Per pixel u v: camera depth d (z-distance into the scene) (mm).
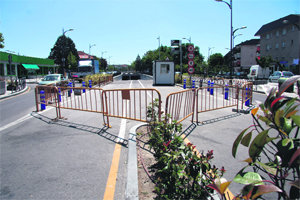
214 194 2777
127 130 6281
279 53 46531
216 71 66062
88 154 4578
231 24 24766
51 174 3732
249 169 3857
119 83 30297
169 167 2898
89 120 7664
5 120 7980
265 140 1638
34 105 11664
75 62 72188
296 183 1323
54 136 5859
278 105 1707
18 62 43656
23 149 4938
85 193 3137
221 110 9719
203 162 2830
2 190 3256
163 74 25688
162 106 10438
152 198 2869
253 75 37875
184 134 5984
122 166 4008
